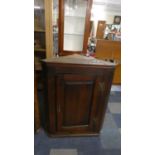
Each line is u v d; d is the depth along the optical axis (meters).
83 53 2.06
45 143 1.48
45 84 1.30
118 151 1.45
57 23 2.04
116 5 5.41
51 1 1.73
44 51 2.15
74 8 1.93
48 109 1.39
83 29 2.03
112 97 2.54
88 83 1.32
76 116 1.47
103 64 1.26
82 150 1.43
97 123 1.53
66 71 1.24
